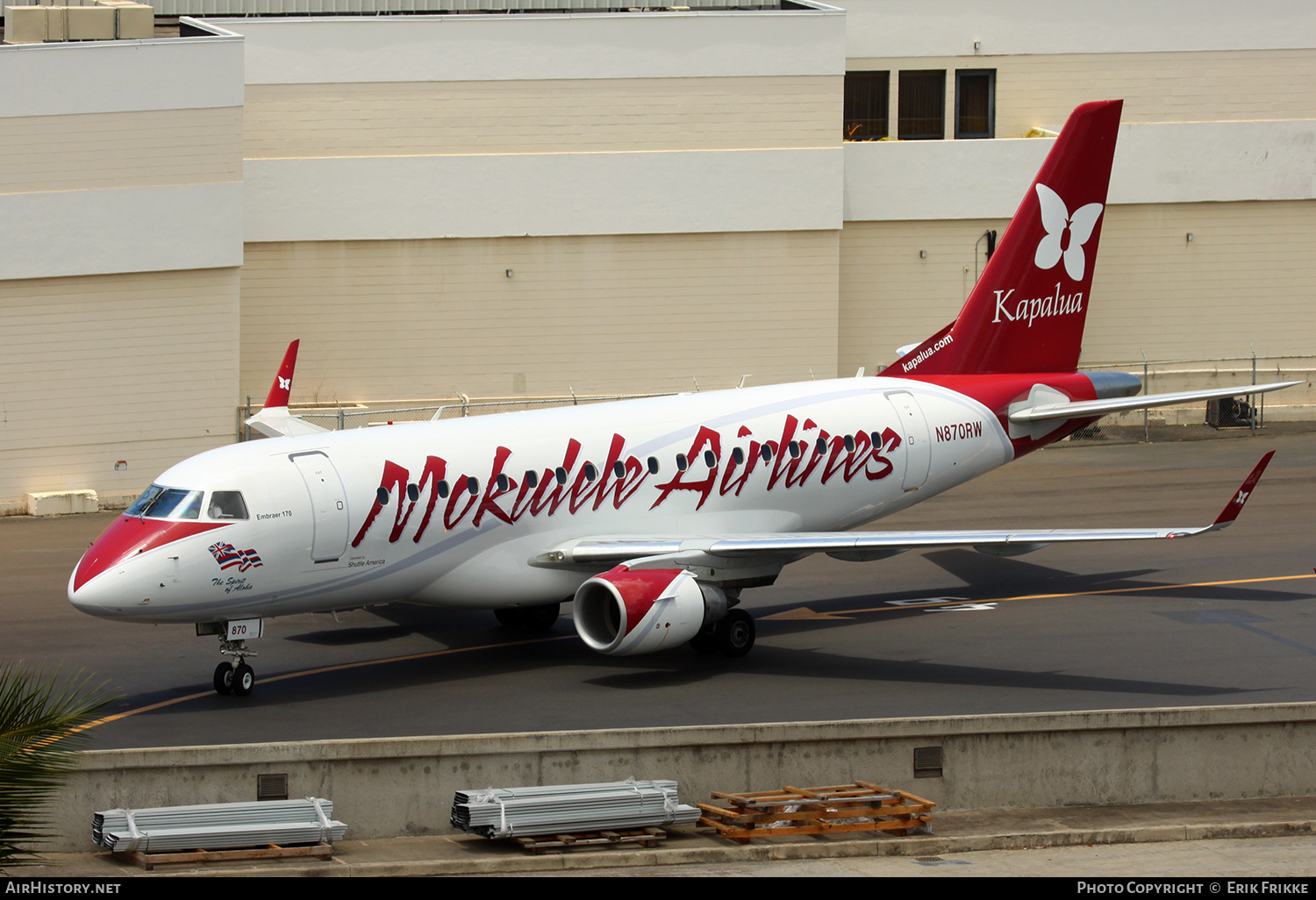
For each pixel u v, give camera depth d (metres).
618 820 56.81
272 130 150.62
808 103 156.25
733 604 82.31
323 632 90.19
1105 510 122.50
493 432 81.06
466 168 153.12
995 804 62.47
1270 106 167.00
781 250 158.25
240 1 163.62
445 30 151.50
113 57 132.12
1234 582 98.31
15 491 134.12
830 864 55.56
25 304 132.38
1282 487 129.75
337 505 73.56
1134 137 165.38
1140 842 58.66
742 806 57.97
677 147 155.75
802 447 89.88
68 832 55.41
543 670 79.75
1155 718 63.16
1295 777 64.56
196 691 75.25
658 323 157.75
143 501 73.00
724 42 154.50
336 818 57.69
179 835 53.19
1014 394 99.75
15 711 42.62
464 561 78.56
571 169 154.50
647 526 84.50
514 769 59.22
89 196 132.88
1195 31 165.50
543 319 156.25
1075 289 102.56
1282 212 167.62
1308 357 169.25
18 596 100.00
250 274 151.50
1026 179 163.62
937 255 164.62
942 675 77.38
